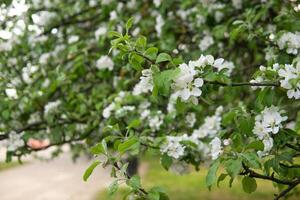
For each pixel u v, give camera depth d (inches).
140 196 67.2
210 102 69.1
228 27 124.6
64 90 136.0
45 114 127.0
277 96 68.2
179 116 108.9
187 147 92.1
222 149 69.0
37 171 463.2
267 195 285.1
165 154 86.8
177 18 139.9
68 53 147.7
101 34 136.5
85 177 70.4
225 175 68.9
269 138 68.9
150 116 107.7
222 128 101.3
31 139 132.0
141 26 147.3
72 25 161.8
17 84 133.6
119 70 132.6
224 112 108.6
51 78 136.3
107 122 110.7
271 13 116.8
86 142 127.1
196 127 114.5
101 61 124.3
